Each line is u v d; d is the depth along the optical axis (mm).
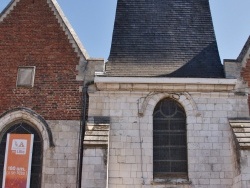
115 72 15039
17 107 14445
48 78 14781
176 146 14164
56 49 15141
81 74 14781
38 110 14391
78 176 13531
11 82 14781
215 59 15625
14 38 15336
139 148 13898
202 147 13898
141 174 13617
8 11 15695
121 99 14438
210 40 16250
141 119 14227
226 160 13734
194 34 16406
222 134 14039
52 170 13641
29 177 13641
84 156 12867
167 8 17094
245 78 14750
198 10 17109
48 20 15531
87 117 14242
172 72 15016
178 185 13492
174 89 14461
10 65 15000
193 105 14352
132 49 15844
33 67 14938
